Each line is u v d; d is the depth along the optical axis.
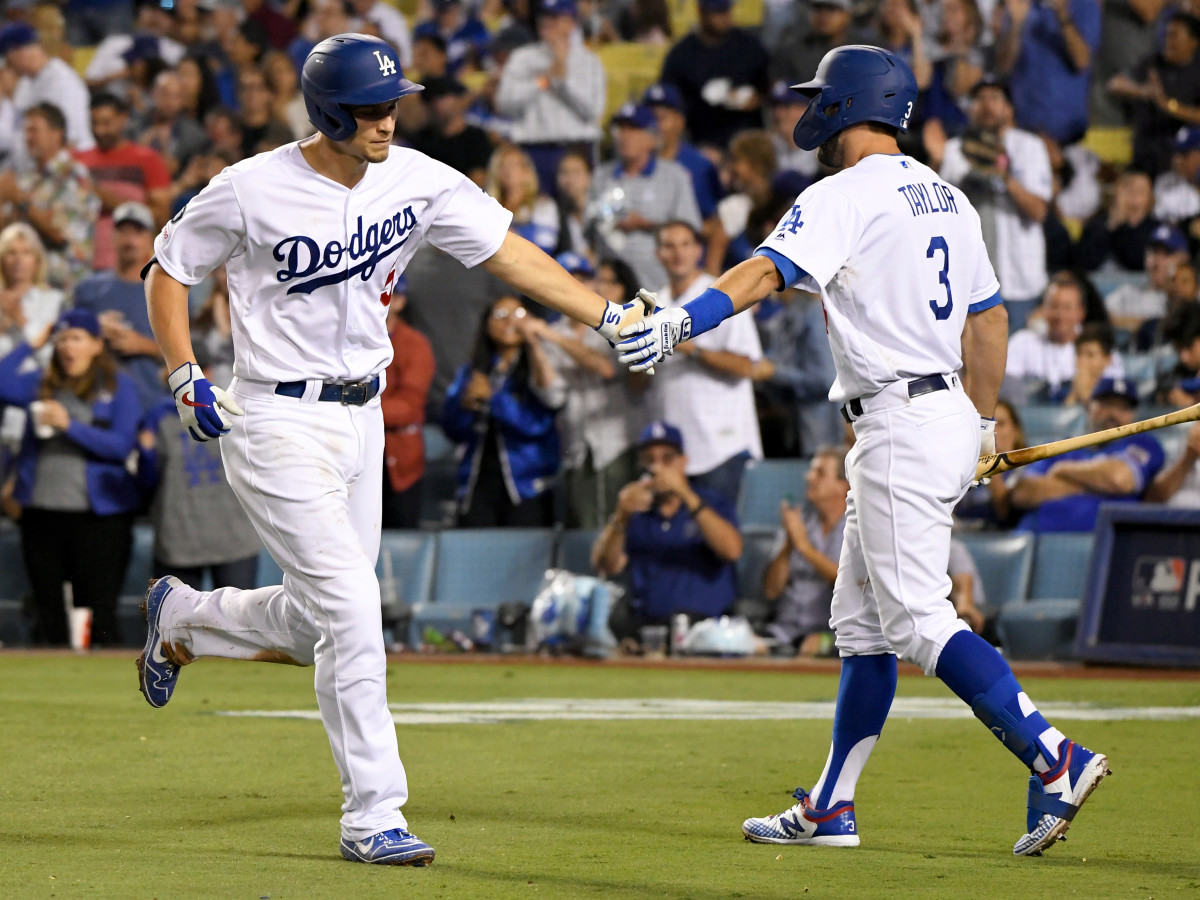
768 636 34.66
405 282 40.22
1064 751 12.15
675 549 34.69
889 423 12.68
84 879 10.95
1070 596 33.75
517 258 13.02
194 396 12.23
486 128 43.97
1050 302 37.97
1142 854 12.58
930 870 11.73
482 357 37.09
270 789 16.08
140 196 44.91
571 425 37.16
